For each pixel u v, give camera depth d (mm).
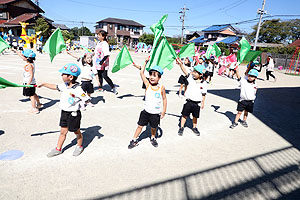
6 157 3186
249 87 4883
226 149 4039
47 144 3660
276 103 8289
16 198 2414
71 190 2605
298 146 4375
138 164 3287
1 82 2902
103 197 2529
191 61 7539
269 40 52875
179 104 6930
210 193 2750
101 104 6203
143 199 2547
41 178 2785
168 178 2992
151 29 5379
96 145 3773
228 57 15500
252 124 5605
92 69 5871
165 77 12672
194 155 3705
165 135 4465
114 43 49562
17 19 34156
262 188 2928
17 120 4551
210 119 5738
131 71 13883
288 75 20750
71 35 44094
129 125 4805
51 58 5180
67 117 3164
